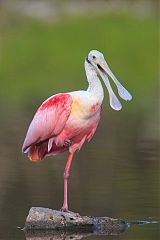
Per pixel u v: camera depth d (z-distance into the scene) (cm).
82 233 1125
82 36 4334
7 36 4416
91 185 1420
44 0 4978
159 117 2448
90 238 1090
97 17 4644
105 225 1150
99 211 1223
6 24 4606
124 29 4431
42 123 1214
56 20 4653
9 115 2456
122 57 4097
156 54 4156
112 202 1274
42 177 1505
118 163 1642
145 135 2078
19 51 4150
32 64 3953
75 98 1203
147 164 1625
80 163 1656
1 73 3747
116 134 2102
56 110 1205
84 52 4122
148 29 4441
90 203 1277
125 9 4909
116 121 2359
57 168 1609
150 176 1491
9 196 1331
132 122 2338
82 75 3625
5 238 1082
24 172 1562
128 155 1747
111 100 1243
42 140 1225
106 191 1361
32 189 1392
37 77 3578
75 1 5081
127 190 1367
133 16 4694
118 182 1441
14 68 3872
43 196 1337
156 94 3086
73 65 3922
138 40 4303
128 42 4275
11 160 1711
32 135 1223
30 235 1103
